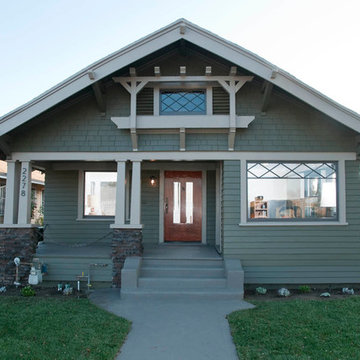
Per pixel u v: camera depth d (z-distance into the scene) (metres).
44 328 5.10
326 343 4.68
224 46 7.70
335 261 8.34
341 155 8.52
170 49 8.70
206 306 6.64
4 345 4.45
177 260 8.34
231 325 5.48
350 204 8.45
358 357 4.27
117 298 7.23
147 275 7.98
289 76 7.58
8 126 7.79
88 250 9.35
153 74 8.86
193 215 11.00
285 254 8.33
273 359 4.21
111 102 8.70
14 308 6.16
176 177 11.03
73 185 10.95
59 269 8.46
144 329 5.36
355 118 7.69
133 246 8.31
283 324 5.40
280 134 8.52
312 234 8.38
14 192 8.58
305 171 8.62
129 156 8.55
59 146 8.59
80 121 8.65
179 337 5.04
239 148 8.47
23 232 8.45
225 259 8.20
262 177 8.56
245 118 8.28
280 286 8.29
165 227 10.95
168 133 8.53
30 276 7.98
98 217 10.91
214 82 8.46
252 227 8.37
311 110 8.54
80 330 5.05
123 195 8.48
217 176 10.37
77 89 7.75
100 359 4.18
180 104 8.62
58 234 10.80
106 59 7.74
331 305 6.50
